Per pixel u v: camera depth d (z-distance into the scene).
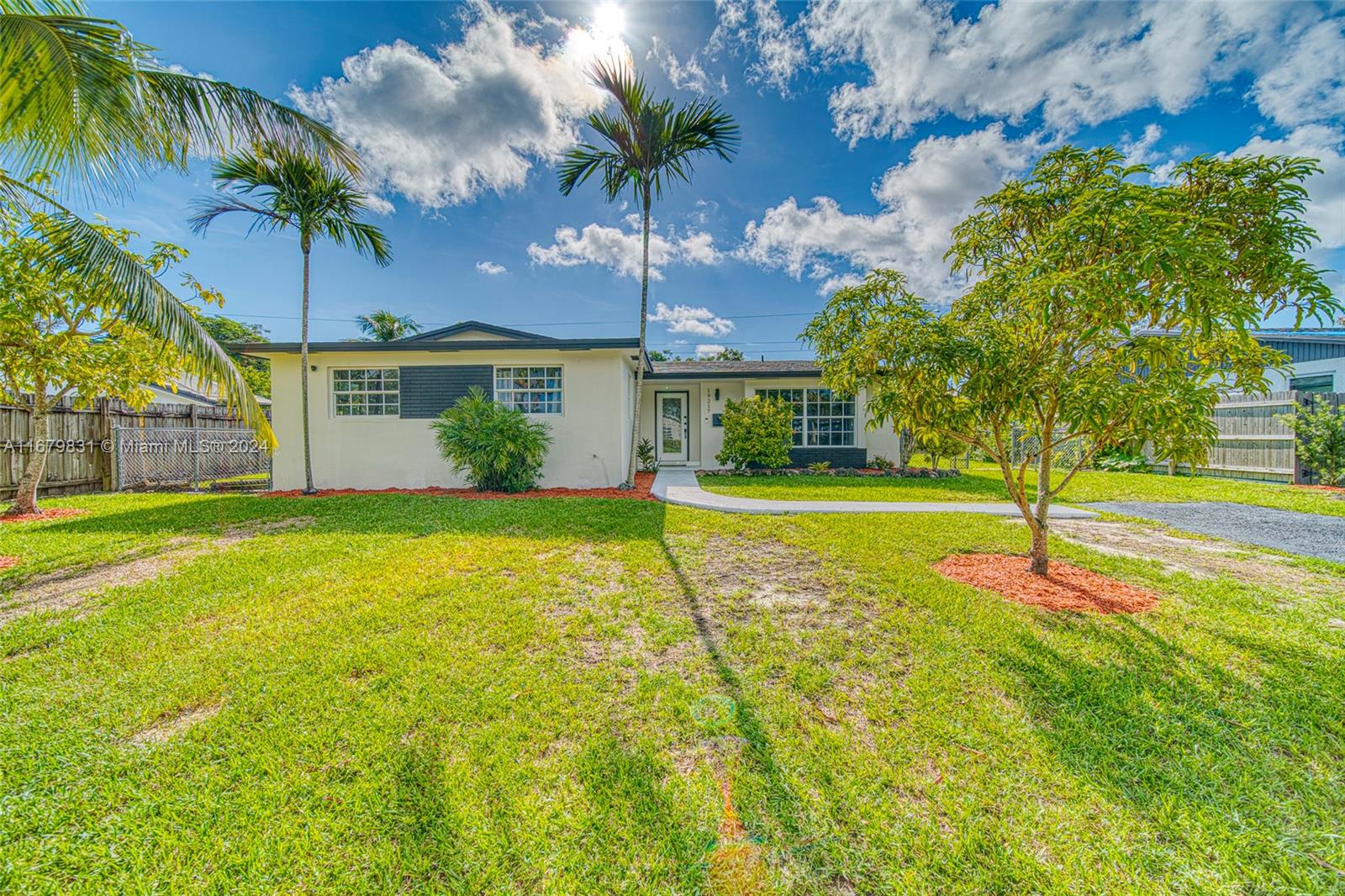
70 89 3.60
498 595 3.79
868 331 4.23
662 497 8.27
